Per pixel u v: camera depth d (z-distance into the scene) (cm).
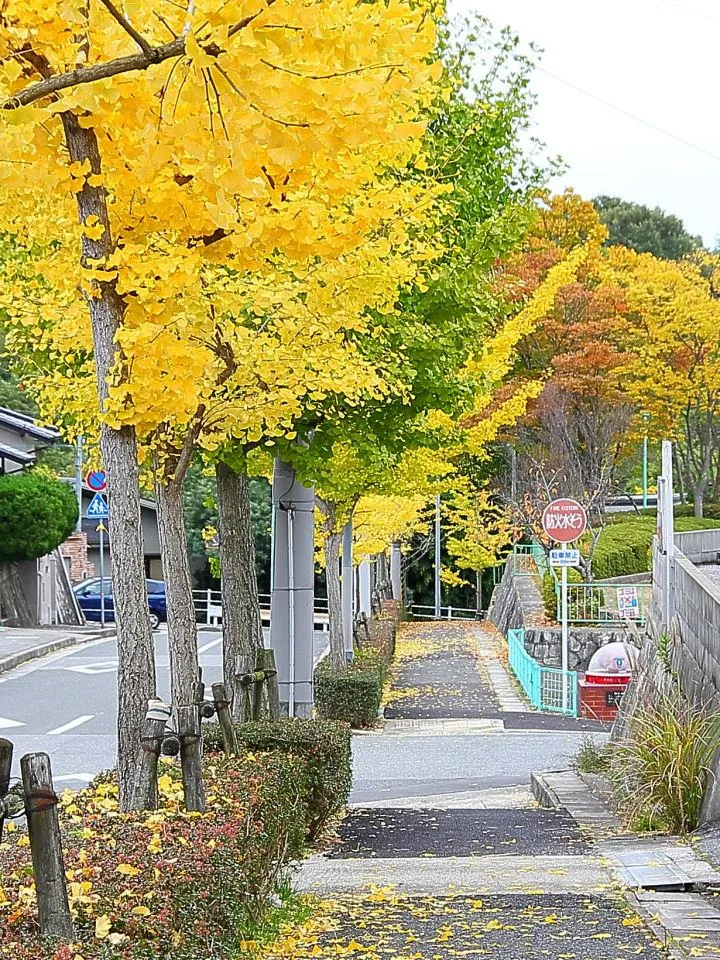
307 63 444
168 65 459
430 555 5512
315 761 858
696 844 804
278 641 1428
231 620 1210
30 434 3338
